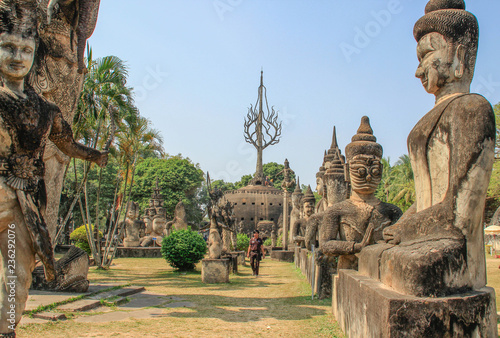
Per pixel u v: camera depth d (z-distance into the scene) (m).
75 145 4.71
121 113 16.77
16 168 3.74
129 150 19.00
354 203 7.46
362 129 7.74
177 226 32.84
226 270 12.81
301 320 6.94
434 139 4.24
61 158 9.78
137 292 10.01
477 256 3.96
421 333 3.39
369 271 5.08
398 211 7.31
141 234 31.53
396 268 3.91
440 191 4.18
